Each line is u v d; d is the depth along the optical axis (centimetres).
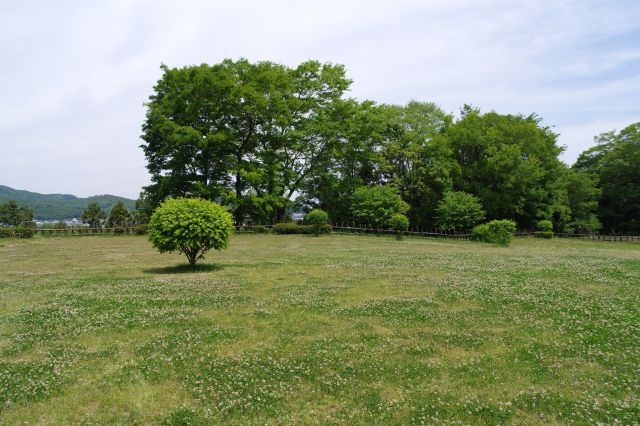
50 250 2883
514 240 4131
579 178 5531
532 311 1096
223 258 2344
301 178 5016
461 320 1023
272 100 4406
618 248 3269
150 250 2853
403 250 2805
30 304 1204
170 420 569
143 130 5025
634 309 1102
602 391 648
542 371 725
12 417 580
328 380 691
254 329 962
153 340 887
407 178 4934
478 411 589
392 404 611
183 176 4553
